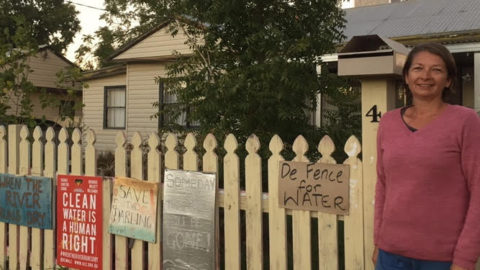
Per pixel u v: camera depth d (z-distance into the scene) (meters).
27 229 4.02
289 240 3.55
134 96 13.73
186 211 3.14
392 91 2.55
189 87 4.14
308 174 2.73
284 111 3.68
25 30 5.37
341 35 4.25
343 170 2.62
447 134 1.82
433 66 1.91
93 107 15.19
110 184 3.55
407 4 12.46
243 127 3.97
